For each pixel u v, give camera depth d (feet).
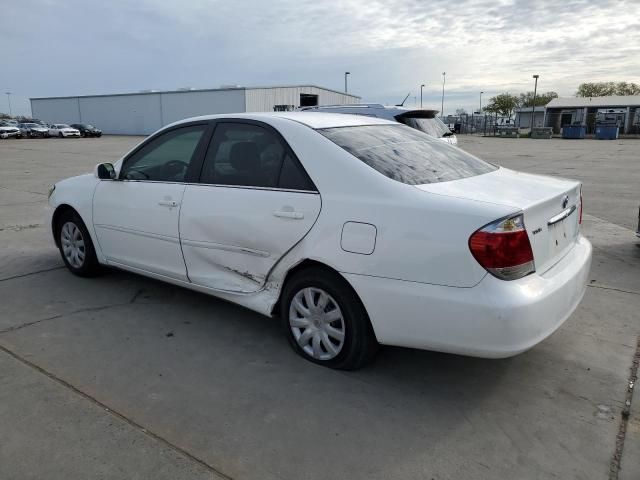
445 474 8.00
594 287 15.87
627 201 32.58
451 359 11.53
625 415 9.47
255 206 11.41
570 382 10.58
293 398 9.99
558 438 8.84
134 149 14.66
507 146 102.63
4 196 34.65
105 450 8.45
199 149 12.93
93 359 11.46
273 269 11.39
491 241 8.77
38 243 21.40
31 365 11.16
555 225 10.23
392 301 9.62
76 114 197.16
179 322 13.42
